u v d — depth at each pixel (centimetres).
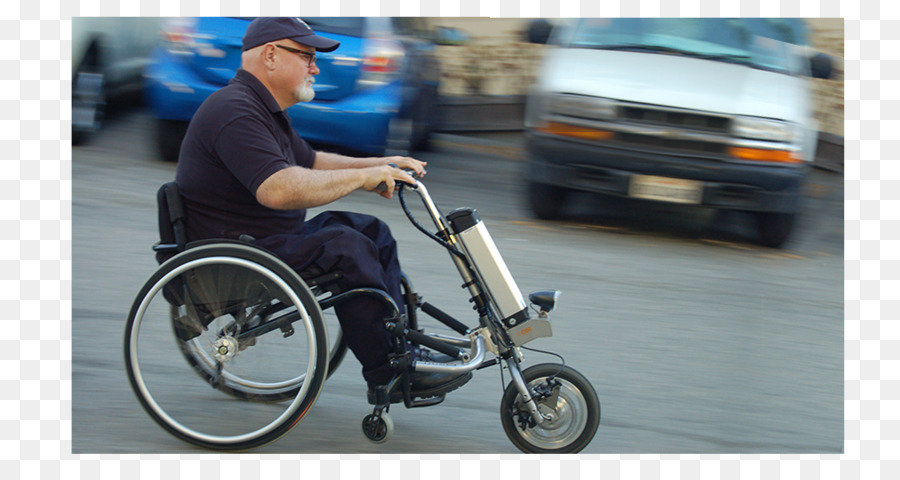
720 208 559
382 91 634
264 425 312
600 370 399
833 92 912
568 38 630
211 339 313
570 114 564
